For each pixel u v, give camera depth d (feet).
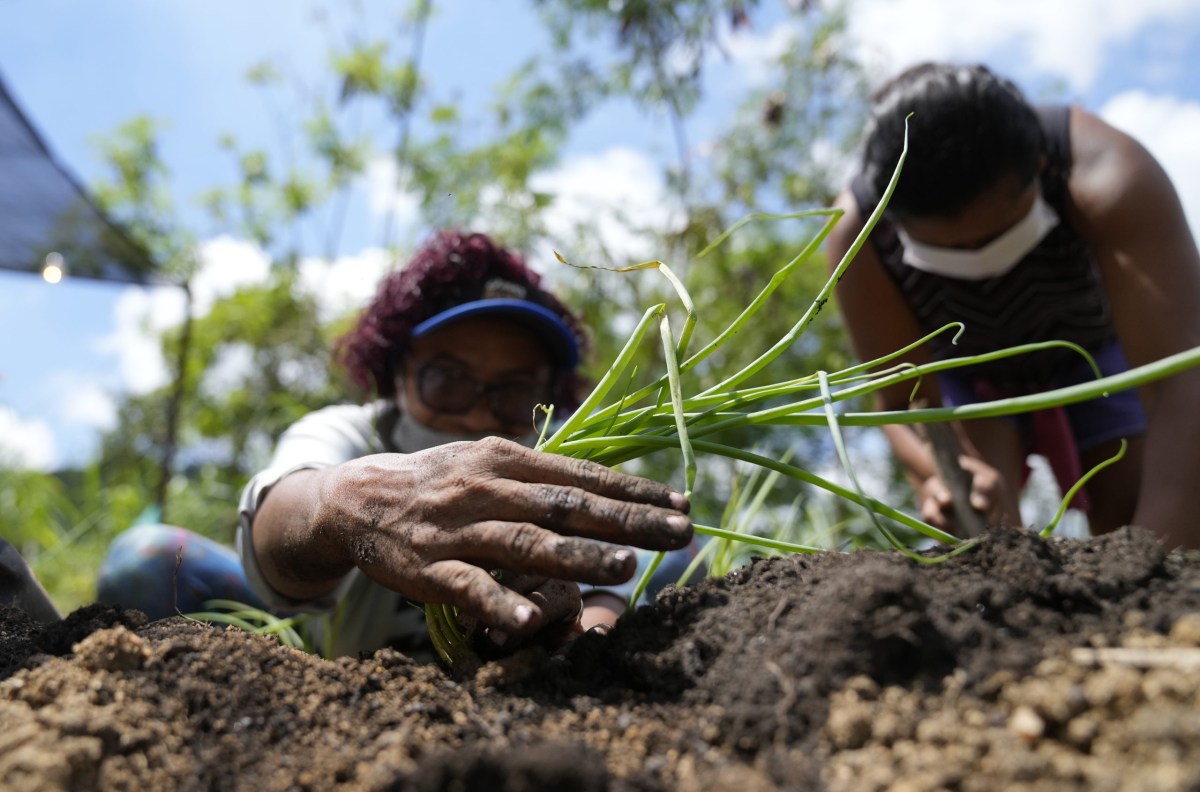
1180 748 1.99
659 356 12.46
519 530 2.78
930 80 5.26
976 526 5.34
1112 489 7.24
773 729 2.39
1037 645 2.49
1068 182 5.57
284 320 22.72
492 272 6.50
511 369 6.09
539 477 2.91
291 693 2.86
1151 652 2.33
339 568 3.78
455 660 3.24
